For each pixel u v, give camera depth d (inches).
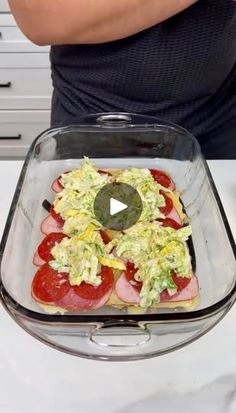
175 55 21.6
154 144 24.3
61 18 20.0
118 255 17.8
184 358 15.4
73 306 16.4
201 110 24.4
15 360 15.3
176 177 23.3
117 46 21.8
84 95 24.3
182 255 17.4
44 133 23.8
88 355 15.3
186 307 16.8
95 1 19.5
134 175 21.7
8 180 22.8
